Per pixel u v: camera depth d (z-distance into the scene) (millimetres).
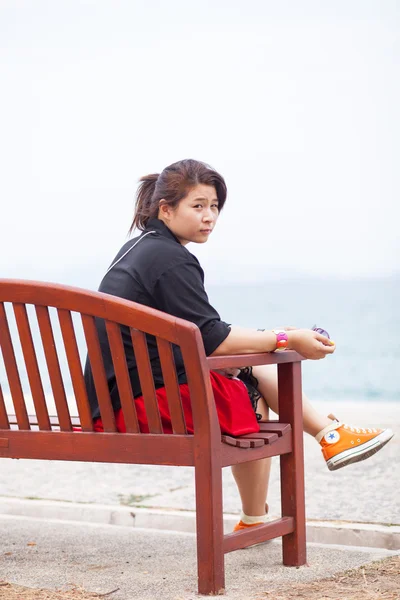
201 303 4113
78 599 3762
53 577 4215
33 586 4031
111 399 4180
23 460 9016
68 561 4590
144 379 3824
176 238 4422
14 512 6367
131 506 6258
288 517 4320
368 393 30000
